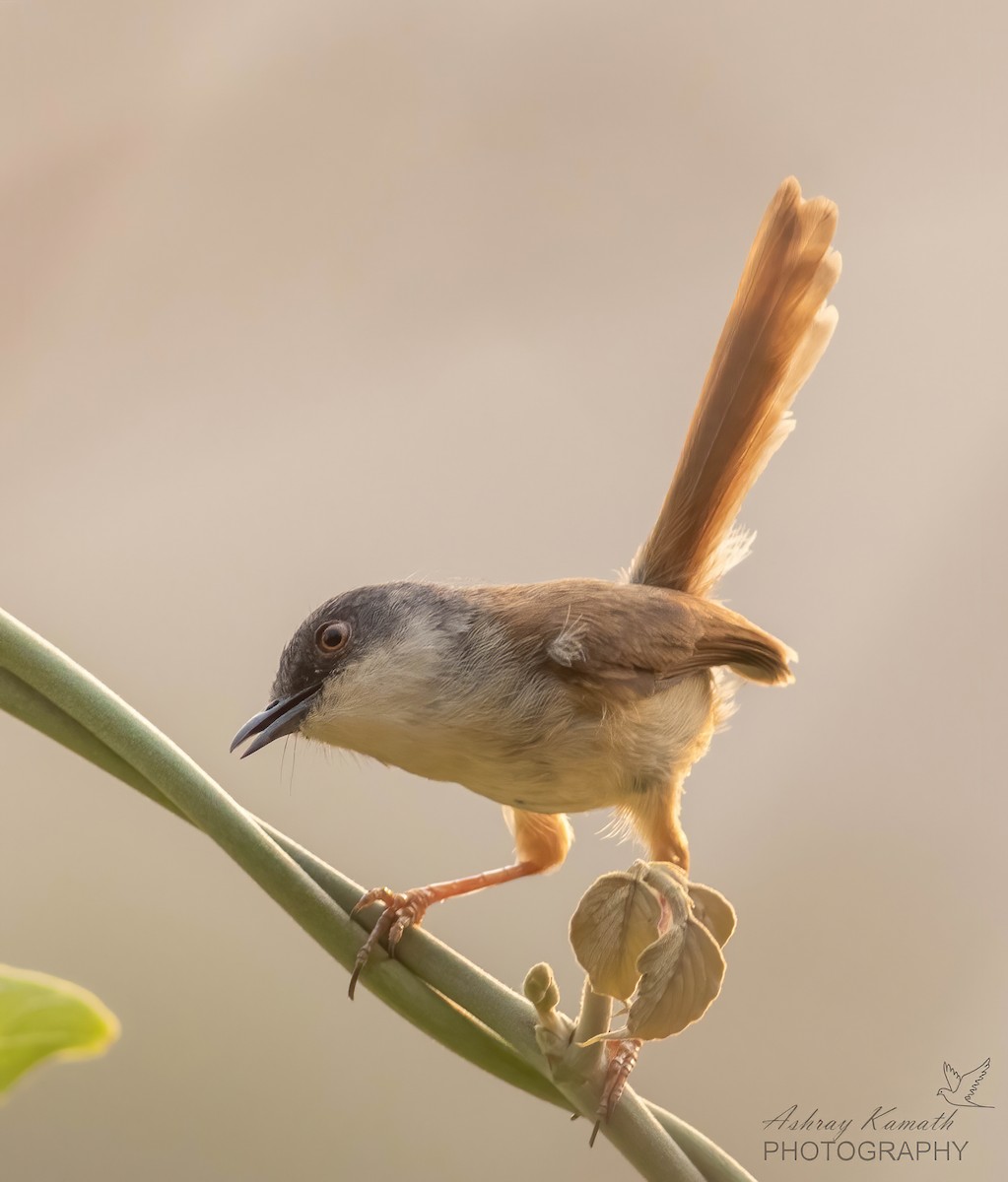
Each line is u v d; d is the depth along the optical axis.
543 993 3.12
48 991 1.99
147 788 3.13
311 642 3.20
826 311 3.21
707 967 3.07
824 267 3.21
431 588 3.20
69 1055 1.97
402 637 3.19
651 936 3.11
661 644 3.19
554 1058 3.12
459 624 3.19
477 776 3.19
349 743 3.20
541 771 3.19
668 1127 3.13
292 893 3.13
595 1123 3.12
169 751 3.13
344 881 3.13
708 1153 3.13
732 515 3.21
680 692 3.20
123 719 3.13
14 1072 1.95
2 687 3.13
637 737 3.19
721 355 3.21
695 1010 3.06
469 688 3.19
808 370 3.21
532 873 3.21
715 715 3.21
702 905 3.11
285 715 3.20
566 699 3.19
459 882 3.20
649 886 3.11
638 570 3.22
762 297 3.21
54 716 3.13
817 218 3.21
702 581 3.22
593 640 3.19
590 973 3.11
